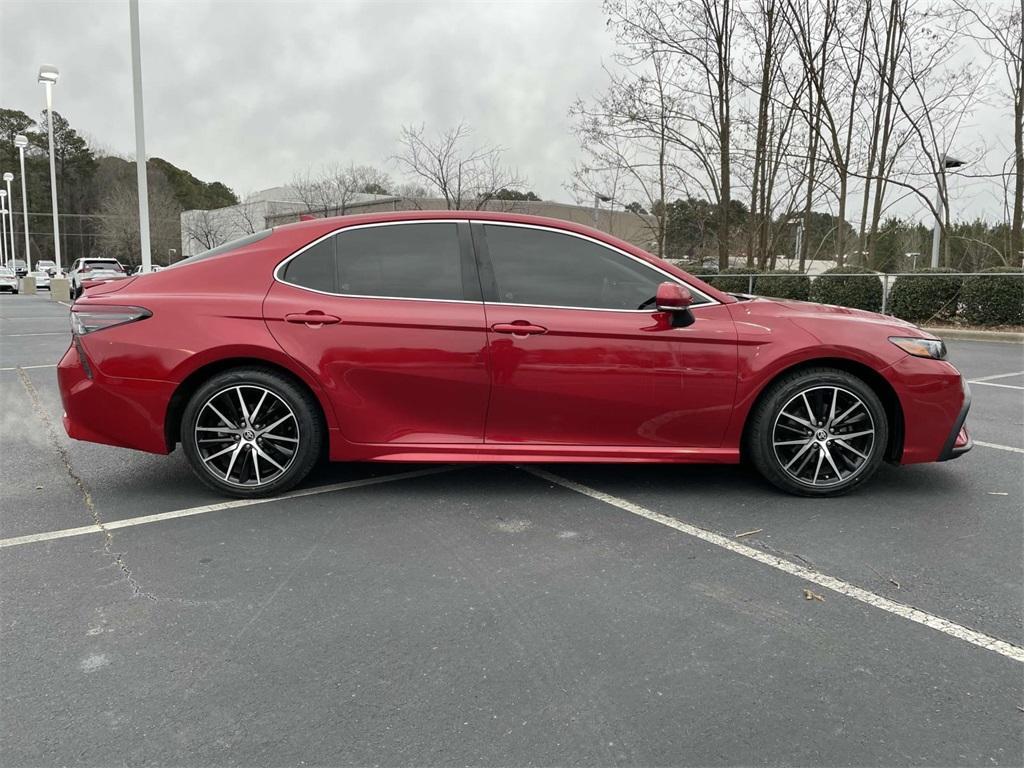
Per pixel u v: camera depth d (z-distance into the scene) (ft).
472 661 8.13
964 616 9.14
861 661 8.13
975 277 46.73
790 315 13.32
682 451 13.24
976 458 16.29
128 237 181.06
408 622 8.98
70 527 12.07
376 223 13.35
